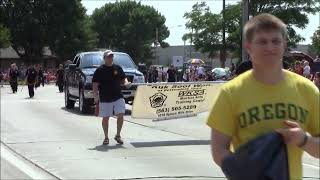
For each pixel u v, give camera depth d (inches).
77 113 808.9
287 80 135.9
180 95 567.8
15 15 3385.8
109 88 494.0
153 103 560.7
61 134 573.9
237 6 2161.7
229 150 136.6
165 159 421.1
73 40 3494.1
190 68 1695.4
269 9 2036.2
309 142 128.6
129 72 795.4
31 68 1205.7
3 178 363.9
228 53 2372.0
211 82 573.9
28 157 441.4
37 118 737.0
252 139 129.3
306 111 135.9
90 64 827.4
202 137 541.6
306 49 2876.5
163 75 1776.6
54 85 2148.1
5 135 569.9
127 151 461.4
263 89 134.6
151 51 4896.7
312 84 138.8
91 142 515.5
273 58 132.5
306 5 2060.8
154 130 603.5
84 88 789.2
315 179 349.4
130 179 352.8
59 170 386.9
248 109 134.2
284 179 127.1
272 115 133.1
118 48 4894.2
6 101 1067.3
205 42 2244.1
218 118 136.9
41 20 3417.8
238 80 137.9
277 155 126.9
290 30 2050.9
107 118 498.0
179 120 701.3
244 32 137.7
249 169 125.5
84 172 377.1
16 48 3462.1
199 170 378.0
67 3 3425.2
